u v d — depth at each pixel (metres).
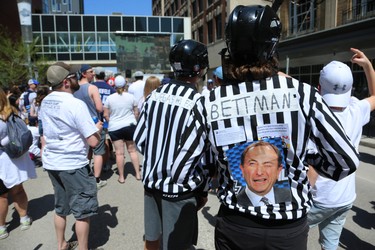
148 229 2.37
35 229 3.79
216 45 24.48
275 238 1.38
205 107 1.51
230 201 1.45
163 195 2.12
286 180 1.39
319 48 13.70
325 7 14.35
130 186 5.26
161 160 2.15
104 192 4.99
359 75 11.91
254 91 1.41
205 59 2.33
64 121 2.74
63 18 33.25
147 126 2.32
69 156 2.81
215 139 1.48
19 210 3.76
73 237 3.55
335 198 2.30
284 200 1.38
